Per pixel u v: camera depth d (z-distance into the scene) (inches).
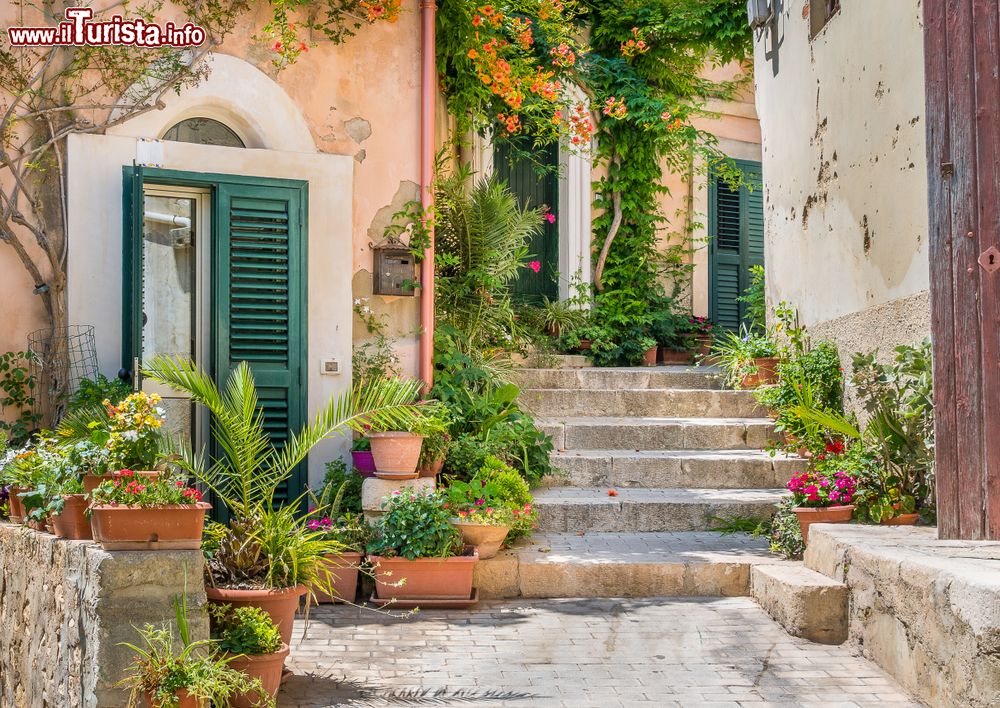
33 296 256.2
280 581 175.0
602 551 250.2
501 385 319.3
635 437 321.1
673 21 410.3
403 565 226.7
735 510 277.0
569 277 434.6
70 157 255.9
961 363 203.0
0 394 252.2
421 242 293.3
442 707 164.6
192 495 157.1
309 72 284.4
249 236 271.1
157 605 149.5
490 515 239.6
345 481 256.7
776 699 170.1
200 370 271.6
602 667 186.5
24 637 191.3
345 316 281.3
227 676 145.3
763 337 364.2
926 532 215.2
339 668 185.0
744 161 480.4
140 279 250.1
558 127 379.2
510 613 224.2
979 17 204.5
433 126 296.4
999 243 201.6
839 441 267.0
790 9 339.3
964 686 153.2
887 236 254.7
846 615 202.5
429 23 295.3
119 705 145.6
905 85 242.7
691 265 457.7
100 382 248.5
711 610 225.5
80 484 173.8
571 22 415.5
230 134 282.0
